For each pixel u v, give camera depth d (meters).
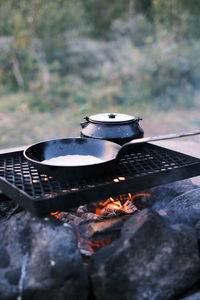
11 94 7.61
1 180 1.59
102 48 8.86
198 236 1.62
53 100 6.85
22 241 1.52
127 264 1.42
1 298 1.33
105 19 11.19
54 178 1.65
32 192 1.50
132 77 7.28
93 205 1.94
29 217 1.57
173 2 7.99
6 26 7.25
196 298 1.39
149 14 9.63
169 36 7.58
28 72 7.68
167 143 3.00
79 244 1.65
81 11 8.27
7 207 1.84
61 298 1.37
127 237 1.47
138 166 1.84
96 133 1.92
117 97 7.00
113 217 1.80
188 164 1.81
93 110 6.51
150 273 1.43
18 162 1.92
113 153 1.75
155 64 7.12
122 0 11.07
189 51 7.38
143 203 1.98
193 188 2.06
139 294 1.41
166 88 7.13
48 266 1.39
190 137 4.81
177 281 1.45
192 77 7.40
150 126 5.63
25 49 7.41
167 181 1.67
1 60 7.48
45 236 1.47
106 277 1.39
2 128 5.44
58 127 5.51
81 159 1.79
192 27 7.94
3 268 1.43
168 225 1.52
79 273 1.41
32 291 1.35
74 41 8.68
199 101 7.14
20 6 7.21
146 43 7.54
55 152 1.85
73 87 7.39
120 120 1.96
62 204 1.42
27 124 5.68
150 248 1.45
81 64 8.32
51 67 7.34
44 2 7.31
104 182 1.63
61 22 7.69
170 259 1.46
